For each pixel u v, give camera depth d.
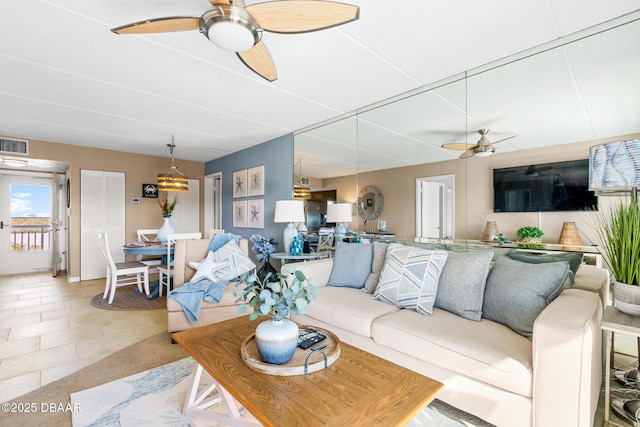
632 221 1.49
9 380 1.97
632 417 1.53
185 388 1.88
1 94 2.87
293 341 1.32
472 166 2.63
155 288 4.32
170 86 2.70
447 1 1.62
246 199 5.20
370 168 3.36
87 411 1.64
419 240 3.00
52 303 3.72
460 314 1.89
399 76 2.55
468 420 1.58
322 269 2.72
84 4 1.66
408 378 1.23
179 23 1.47
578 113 2.11
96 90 2.78
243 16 1.42
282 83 2.65
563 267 1.62
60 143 4.81
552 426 1.26
